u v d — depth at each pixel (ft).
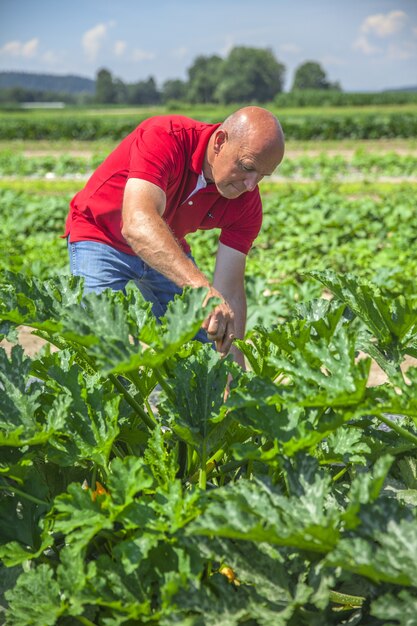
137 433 7.64
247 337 12.53
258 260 29.96
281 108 296.30
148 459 7.01
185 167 11.02
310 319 9.24
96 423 7.13
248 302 19.03
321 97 299.58
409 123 127.85
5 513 6.86
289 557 6.32
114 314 7.05
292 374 6.95
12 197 45.24
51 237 35.12
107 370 6.38
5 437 6.52
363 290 8.27
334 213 35.73
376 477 5.82
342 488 7.50
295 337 7.58
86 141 139.85
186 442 7.32
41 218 37.99
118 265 12.36
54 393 7.70
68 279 8.03
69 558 6.02
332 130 128.36
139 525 6.16
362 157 74.08
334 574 6.03
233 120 10.22
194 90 570.05
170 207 11.51
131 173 10.27
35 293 7.82
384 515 5.94
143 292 12.93
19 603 5.99
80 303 7.84
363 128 128.47
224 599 6.02
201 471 7.13
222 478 7.72
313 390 6.71
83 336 6.57
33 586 6.07
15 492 6.74
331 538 5.64
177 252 9.28
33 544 6.73
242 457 6.32
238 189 10.72
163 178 10.39
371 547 5.54
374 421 8.26
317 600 5.84
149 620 5.99
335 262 28.48
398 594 5.66
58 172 72.38
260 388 6.84
